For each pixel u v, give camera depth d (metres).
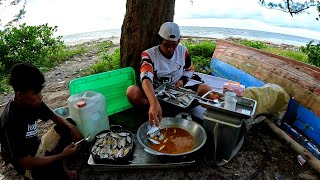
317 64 4.61
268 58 3.76
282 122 3.10
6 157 1.93
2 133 1.81
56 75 5.43
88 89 3.02
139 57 3.62
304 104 2.89
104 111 2.74
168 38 2.72
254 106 2.34
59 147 2.42
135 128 3.01
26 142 2.01
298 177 2.42
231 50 4.53
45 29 6.89
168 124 2.75
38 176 2.10
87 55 7.05
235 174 2.42
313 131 2.74
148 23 3.46
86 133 2.62
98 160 2.29
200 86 3.24
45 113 2.31
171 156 2.23
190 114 2.98
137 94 2.98
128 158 2.35
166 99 2.94
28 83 1.73
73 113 2.58
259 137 2.96
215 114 2.39
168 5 3.48
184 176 2.38
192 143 2.51
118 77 3.24
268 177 2.41
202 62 5.15
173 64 3.10
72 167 2.45
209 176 2.39
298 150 2.68
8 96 4.50
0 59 6.05
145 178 2.35
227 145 2.43
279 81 3.29
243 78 3.90
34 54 6.41
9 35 6.15
